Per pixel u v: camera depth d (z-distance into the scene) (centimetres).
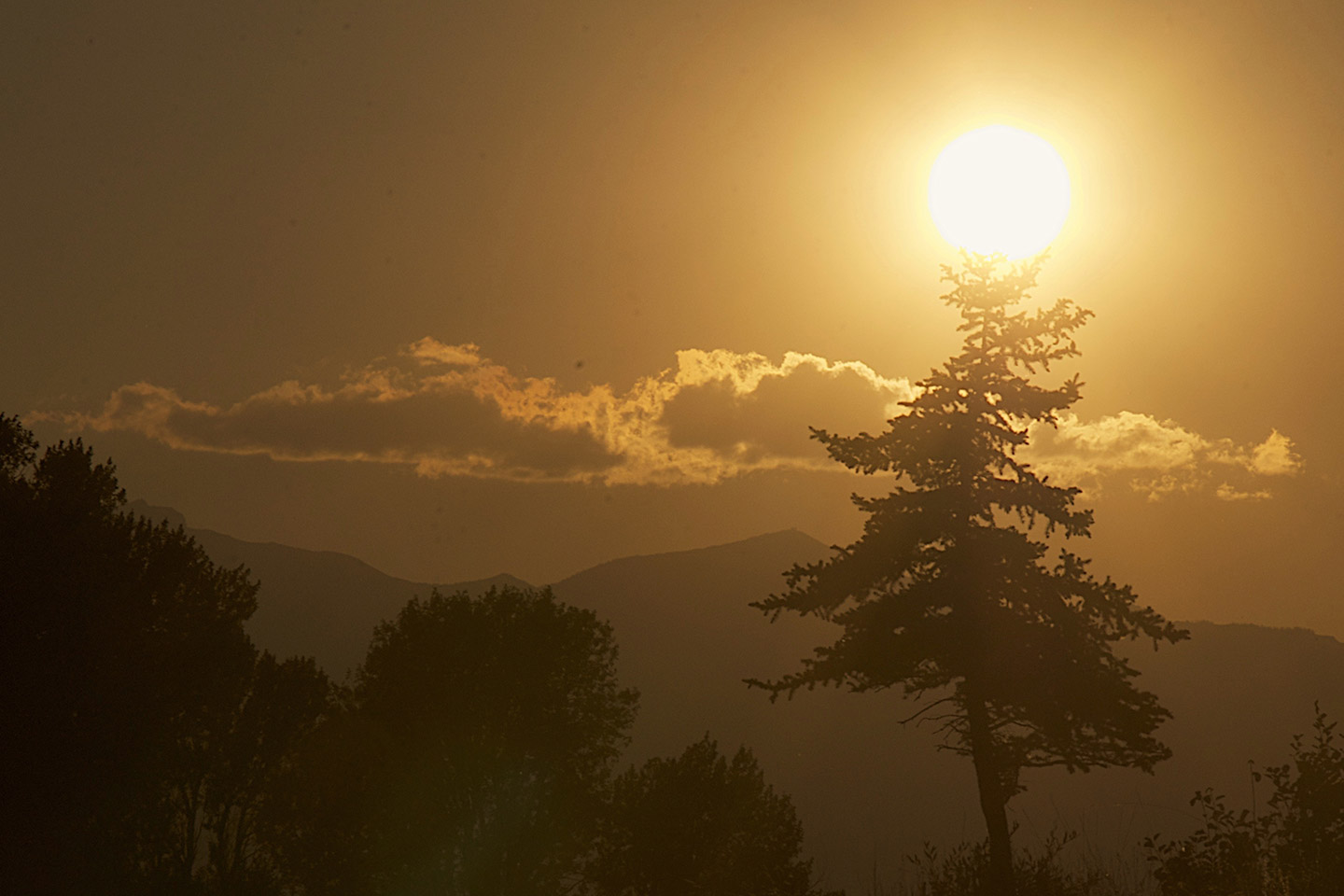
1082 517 1606
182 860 2936
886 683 1591
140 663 2325
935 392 1670
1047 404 1634
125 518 2531
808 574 1681
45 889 2095
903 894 1556
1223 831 1357
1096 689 1487
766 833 2994
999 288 1662
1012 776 1567
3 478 2283
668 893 3059
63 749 2077
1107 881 1377
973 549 1591
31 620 2073
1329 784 1284
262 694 3131
